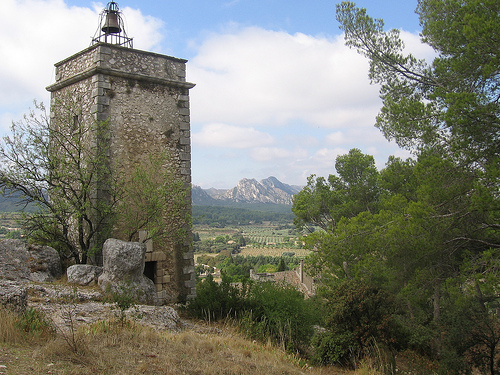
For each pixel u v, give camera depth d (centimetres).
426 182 1073
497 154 981
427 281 1069
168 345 689
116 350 608
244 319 1045
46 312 814
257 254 10319
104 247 1146
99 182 1258
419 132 1141
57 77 1492
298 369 790
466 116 952
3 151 1210
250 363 690
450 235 1066
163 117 1413
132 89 1356
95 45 1313
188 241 1416
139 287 1133
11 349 526
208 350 713
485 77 955
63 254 1298
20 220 1250
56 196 1256
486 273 923
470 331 1130
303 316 1098
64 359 521
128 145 1331
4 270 1080
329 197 2312
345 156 2336
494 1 951
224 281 1223
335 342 1048
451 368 1090
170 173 1383
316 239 1334
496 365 1123
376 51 1336
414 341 1241
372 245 1144
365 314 1073
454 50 1055
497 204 909
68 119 1314
